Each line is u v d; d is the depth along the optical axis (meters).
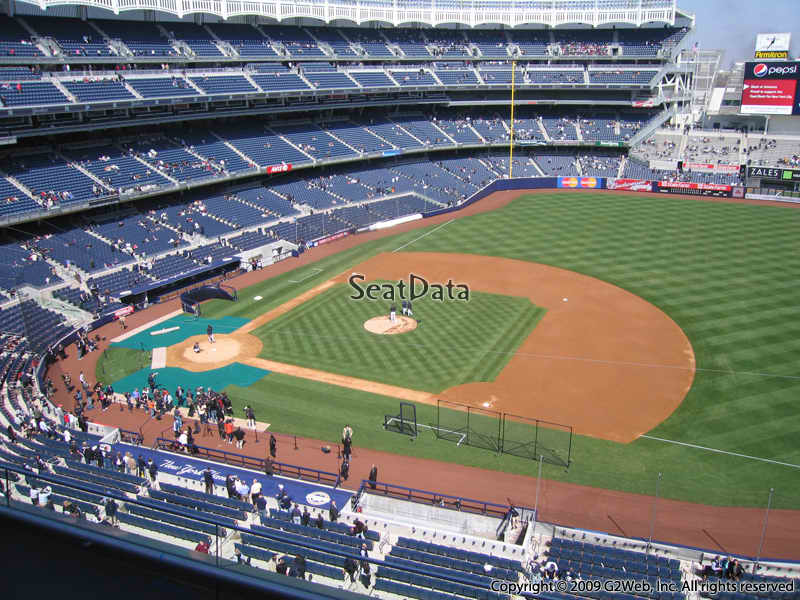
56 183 55.47
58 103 56.41
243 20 83.56
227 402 34.28
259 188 72.38
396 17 94.88
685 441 31.22
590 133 97.62
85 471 25.53
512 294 51.31
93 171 59.12
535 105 104.12
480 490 27.89
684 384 36.59
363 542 21.45
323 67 85.94
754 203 80.44
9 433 27.50
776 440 30.98
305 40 87.62
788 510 26.30
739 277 53.28
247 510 23.97
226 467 28.62
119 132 66.94
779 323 43.97
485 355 40.72
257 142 75.94
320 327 45.97
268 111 76.69
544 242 65.62
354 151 82.25
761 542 24.36
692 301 48.62
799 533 24.97
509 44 102.62
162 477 27.50
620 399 35.19
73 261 51.12
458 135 95.38
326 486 27.31
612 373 38.06
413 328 45.22
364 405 35.19
